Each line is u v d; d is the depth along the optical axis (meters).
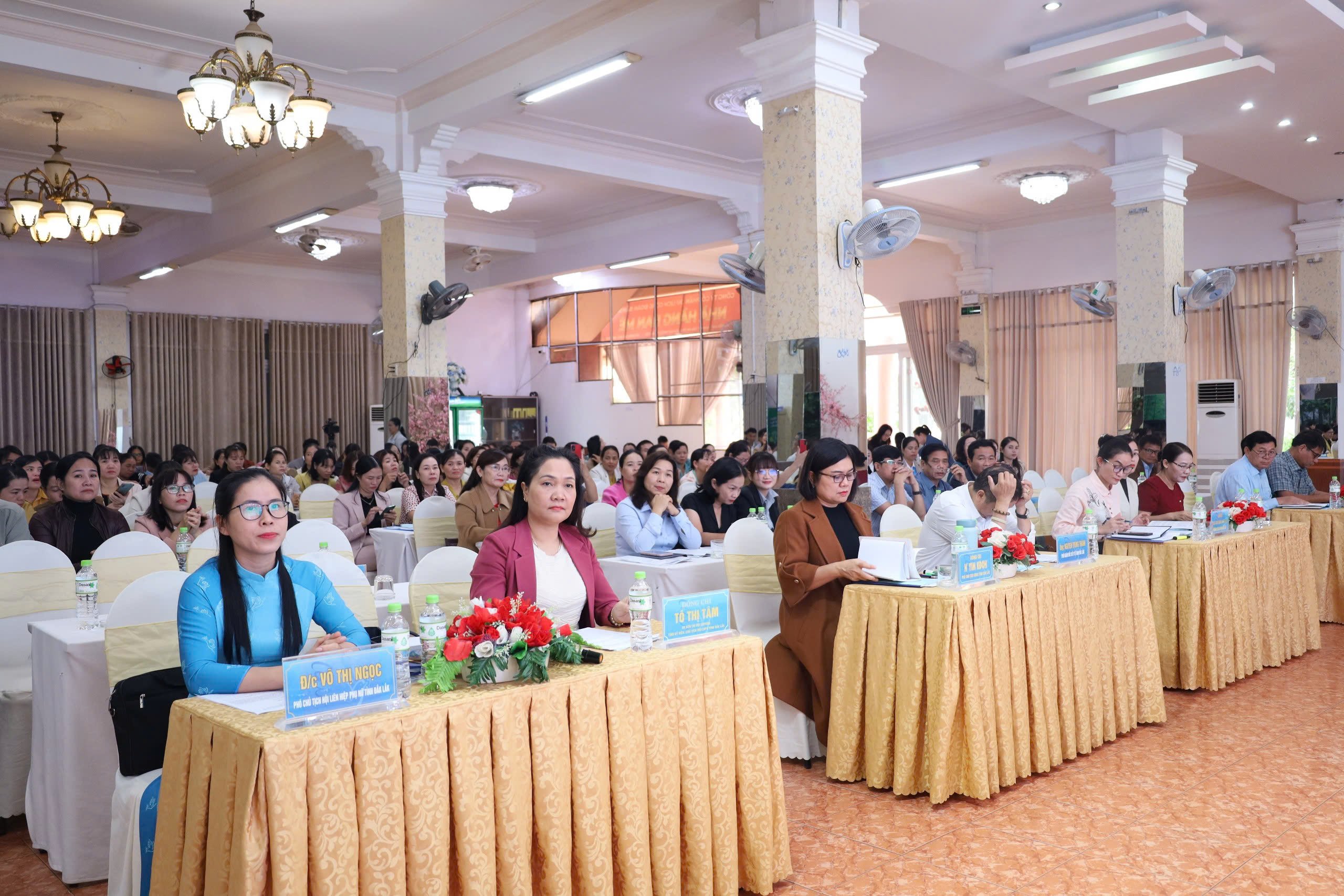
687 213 12.77
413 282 8.55
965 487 4.51
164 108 8.81
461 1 6.68
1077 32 6.61
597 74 7.04
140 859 2.77
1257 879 3.13
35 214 8.32
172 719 2.45
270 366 15.88
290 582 2.90
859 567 4.00
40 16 6.82
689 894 2.81
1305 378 11.17
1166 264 8.34
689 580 4.89
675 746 2.77
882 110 9.04
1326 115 7.98
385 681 2.36
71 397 14.05
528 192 12.05
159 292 14.96
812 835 3.53
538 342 18.23
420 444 8.56
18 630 4.04
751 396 7.32
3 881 3.24
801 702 4.26
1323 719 4.79
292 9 6.80
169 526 5.01
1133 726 4.62
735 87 8.43
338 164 9.55
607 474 10.01
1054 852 3.35
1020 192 11.79
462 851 2.35
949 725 3.69
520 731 2.46
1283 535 5.97
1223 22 6.40
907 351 15.68
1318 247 11.05
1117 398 8.58
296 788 2.14
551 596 3.26
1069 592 4.21
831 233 5.59
